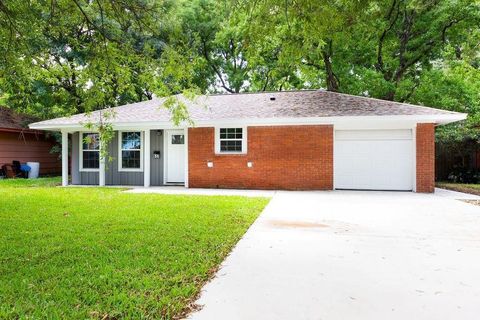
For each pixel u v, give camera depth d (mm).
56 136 18781
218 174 12953
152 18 6375
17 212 7184
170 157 14156
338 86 19672
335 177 12516
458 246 4746
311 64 19516
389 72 19250
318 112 12125
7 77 6969
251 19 5531
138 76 6707
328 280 3463
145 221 6258
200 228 5711
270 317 2684
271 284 3363
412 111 11414
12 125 17703
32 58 6781
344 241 5004
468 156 16078
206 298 3041
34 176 18141
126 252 4359
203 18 23953
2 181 15250
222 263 3998
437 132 15352
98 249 4477
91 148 14445
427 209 7922
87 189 12117
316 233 5512
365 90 17891
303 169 12227
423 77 17672
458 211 7645
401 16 18703
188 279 3469
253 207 7887
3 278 3469
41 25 6715
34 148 19344
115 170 14250
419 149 11570
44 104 17719
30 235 5227
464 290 3213
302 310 2803
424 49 18609
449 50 17609
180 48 6320
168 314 2707
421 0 14000
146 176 13680
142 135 14109
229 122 12492
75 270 3689
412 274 3639
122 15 6312
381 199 9633
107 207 7840
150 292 3127
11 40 6270
